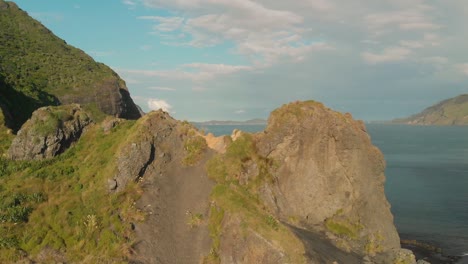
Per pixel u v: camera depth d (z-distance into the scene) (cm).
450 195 8588
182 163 4275
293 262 3089
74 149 4425
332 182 4262
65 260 3094
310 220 4166
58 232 3300
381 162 4531
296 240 3262
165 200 3794
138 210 3547
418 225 6425
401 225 6438
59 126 4403
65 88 7181
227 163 4088
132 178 3838
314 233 3925
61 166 4103
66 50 9162
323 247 3616
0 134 4609
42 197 3650
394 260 3922
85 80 7669
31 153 4212
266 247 3152
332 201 4222
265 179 4125
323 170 4288
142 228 3416
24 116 5588
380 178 4547
